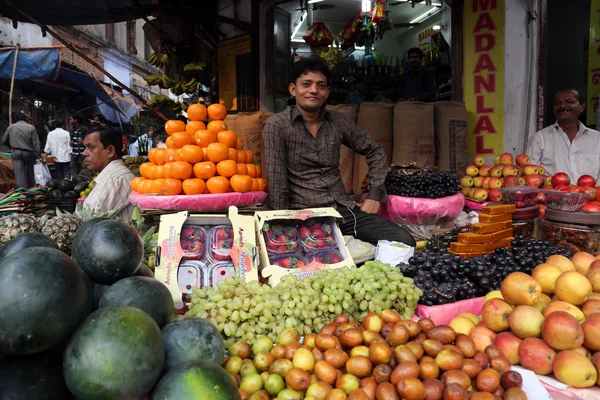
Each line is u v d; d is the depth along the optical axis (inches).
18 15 241.6
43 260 45.6
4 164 367.9
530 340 67.7
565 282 76.0
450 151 195.8
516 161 187.9
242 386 62.0
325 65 133.6
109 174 143.8
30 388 42.1
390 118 198.5
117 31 706.8
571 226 117.9
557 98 181.3
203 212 114.9
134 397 44.3
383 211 162.4
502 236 121.2
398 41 357.4
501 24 203.6
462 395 54.2
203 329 56.5
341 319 74.3
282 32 258.5
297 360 63.3
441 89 269.7
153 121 527.8
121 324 45.4
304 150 139.2
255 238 95.6
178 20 227.0
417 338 66.1
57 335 44.2
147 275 63.5
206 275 90.6
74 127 450.6
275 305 74.7
